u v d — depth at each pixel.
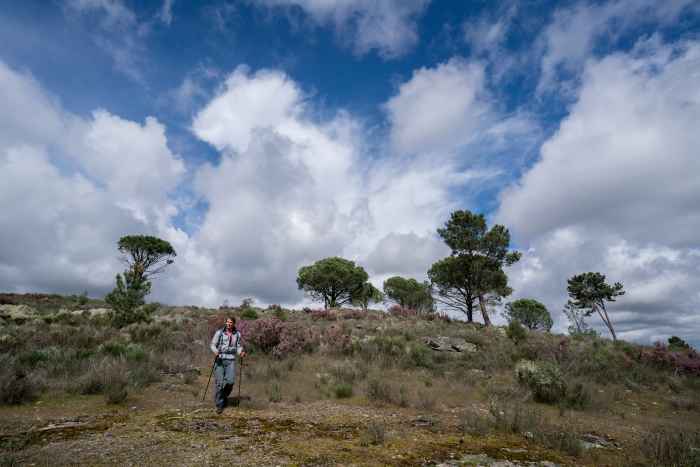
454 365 13.18
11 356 9.55
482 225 30.73
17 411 6.40
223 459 4.30
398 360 13.22
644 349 17.66
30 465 3.92
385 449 5.00
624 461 5.09
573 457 5.22
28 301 25.39
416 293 34.41
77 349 11.21
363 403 8.29
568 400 9.17
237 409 7.18
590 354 14.98
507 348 15.56
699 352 17.09
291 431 5.71
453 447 5.28
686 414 9.25
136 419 6.09
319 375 10.75
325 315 25.47
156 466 4.01
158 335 14.91
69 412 6.48
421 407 8.04
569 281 40.50
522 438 6.00
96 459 4.16
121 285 18.56
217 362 7.14
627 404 9.95
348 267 43.00
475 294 30.50
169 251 36.94
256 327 14.66
